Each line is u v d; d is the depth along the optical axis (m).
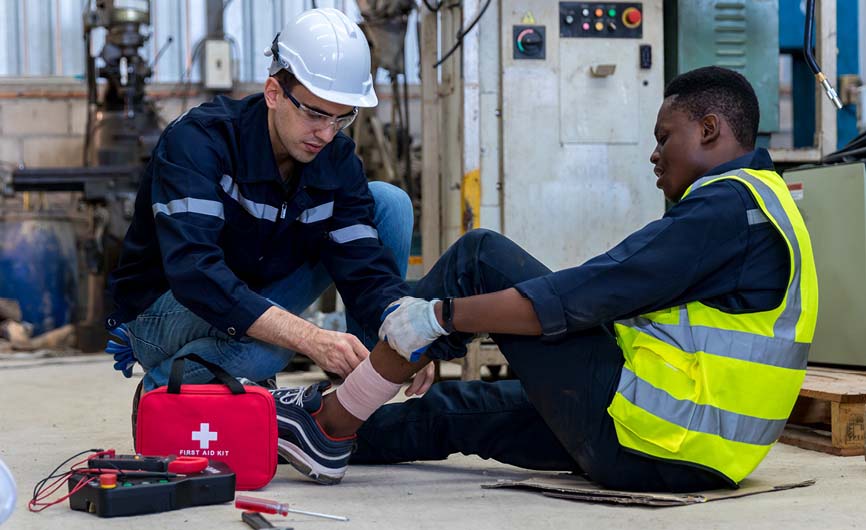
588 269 1.57
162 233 1.83
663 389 1.60
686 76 1.71
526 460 1.92
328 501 1.69
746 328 1.60
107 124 5.48
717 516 1.54
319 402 1.82
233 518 1.53
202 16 6.34
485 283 1.74
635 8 3.68
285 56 1.82
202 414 1.76
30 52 6.24
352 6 6.50
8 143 6.14
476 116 3.63
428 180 4.14
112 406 3.32
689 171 1.69
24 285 5.83
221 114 1.93
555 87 3.65
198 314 1.81
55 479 1.94
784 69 6.42
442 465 2.11
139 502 1.56
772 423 1.64
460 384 1.98
